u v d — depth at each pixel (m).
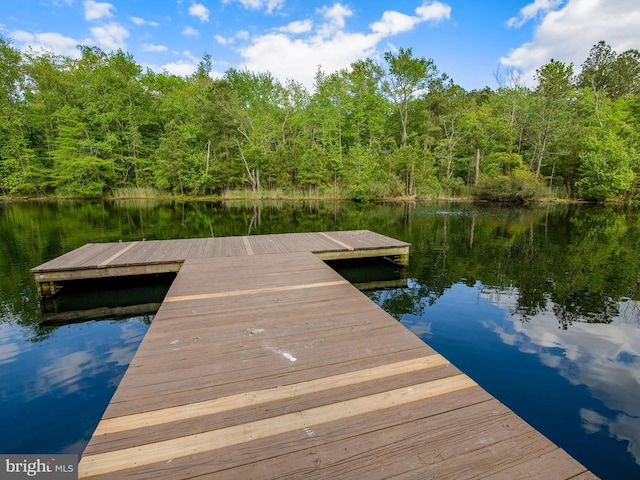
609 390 2.66
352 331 2.73
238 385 1.98
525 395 2.60
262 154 23.47
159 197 23.91
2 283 5.33
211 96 22.75
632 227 11.17
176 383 1.99
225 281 4.12
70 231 10.20
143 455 1.47
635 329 3.75
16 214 14.61
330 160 23.14
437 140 25.09
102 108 23.53
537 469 1.41
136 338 3.60
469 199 22.88
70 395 2.59
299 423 1.67
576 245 8.27
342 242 6.57
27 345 3.43
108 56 24.91
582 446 2.09
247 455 1.47
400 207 18.41
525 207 18.20
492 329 3.76
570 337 3.57
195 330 2.74
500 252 7.57
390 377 2.06
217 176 23.58
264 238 6.99
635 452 2.04
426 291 5.07
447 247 8.09
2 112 21.67
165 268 5.14
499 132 23.34
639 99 22.70
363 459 1.45
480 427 1.65
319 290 3.79
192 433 1.60
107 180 24.08
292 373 2.11
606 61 30.09
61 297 4.79
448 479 1.35
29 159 22.48
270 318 3.00
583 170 20.27
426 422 1.68
